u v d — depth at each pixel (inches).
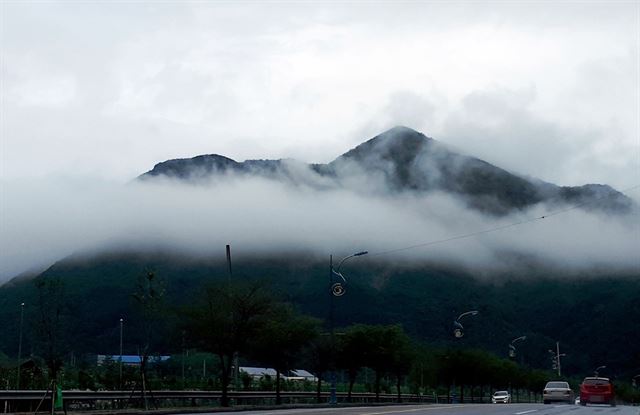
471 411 1316.4
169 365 3437.5
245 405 2037.4
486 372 3976.4
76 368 2544.3
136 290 1836.9
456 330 3880.4
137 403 1701.5
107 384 1945.1
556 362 5393.7
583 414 1241.4
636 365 7175.2
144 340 1875.0
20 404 1375.5
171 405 1825.8
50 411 1360.7
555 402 2167.8
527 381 4980.3
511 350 4682.6
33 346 1939.0
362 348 2755.9
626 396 5477.4
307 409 1434.5
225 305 1963.6
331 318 2278.5
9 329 4527.6
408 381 4525.1
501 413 1233.4
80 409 1515.7
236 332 1952.5
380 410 1332.4
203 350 2021.4
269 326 2044.8
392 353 2795.3
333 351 2338.8
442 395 4638.3
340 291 2295.8
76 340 3474.4
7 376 1686.8
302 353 2391.7
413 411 1284.4
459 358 3742.6
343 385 3661.4
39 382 1691.7
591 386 2028.8
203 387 2272.4
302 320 2305.6
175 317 1973.4
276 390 2379.4
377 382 2913.4
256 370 4414.4
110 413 1391.5
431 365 3772.1
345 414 1151.0
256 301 1977.1
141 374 1640.0
